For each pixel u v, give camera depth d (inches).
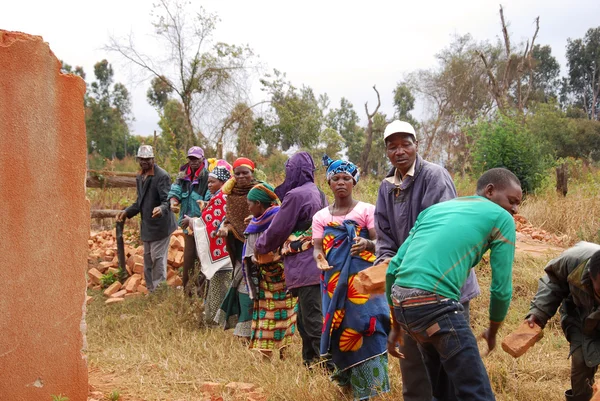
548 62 2839.6
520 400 192.7
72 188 176.9
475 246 140.1
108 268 414.3
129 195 604.1
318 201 226.1
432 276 137.9
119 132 2118.6
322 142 1176.2
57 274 172.6
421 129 1633.9
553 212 519.2
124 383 220.2
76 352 178.5
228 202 271.9
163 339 280.7
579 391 168.2
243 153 932.0
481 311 283.6
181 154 591.8
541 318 165.0
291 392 198.4
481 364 137.4
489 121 787.4
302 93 1163.3
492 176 149.5
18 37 161.8
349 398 196.2
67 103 174.9
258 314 245.8
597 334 162.1
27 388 164.7
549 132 1508.4
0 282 158.1
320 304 220.2
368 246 188.9
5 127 158.7
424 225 146.4
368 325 185.5
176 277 386.3
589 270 149.3
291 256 222.4
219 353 251.6
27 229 164.2
